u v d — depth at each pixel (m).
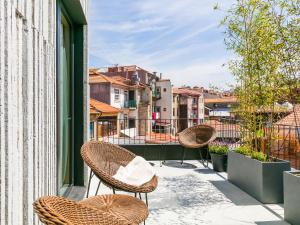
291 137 4.66
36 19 1.89
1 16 1.24
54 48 2.50
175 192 3.91
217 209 3.21
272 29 3.12
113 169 2.57
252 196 3.70
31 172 1.75
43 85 2.11
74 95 3.92
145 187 2.09
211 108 46.28
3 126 1.26
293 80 2.95
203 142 6.10
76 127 3.92
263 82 3.62
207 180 4.63
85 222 1.33
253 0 3.50
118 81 29.92
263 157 3.66
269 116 3.79
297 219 2.64
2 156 1.25
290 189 2.76
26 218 1.66
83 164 3.92
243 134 4.37
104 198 2.04
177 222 2.81
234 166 4.32
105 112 22.16
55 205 1.21
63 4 3.24
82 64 3.93
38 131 1.95
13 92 1.40
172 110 37.66
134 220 1.70
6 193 1.30
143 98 33.22
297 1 2.71
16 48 1.50
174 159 6.46
